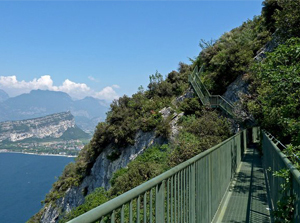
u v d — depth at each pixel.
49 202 48.12
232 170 8.80
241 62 26.84
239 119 22.28
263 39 28.84
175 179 3.00
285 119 8.91
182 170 3.31
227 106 24.58
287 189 3.38
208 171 4.86
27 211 135.88
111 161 34.75
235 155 10.05
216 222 5.21
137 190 2.03
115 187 19.38
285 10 14.19
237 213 5.77
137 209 2.08
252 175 9.79
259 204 6.40
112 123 36.72
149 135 30.81
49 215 45.34
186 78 39.16
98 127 38.84
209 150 4.86
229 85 28.17
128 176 18.27
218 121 22.81
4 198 161.50
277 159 4.60
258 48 28.53
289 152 4.47
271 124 12.11
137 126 32.59
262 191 7.59
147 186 2.21
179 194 3.12
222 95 28.31
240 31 38.19
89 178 39.72
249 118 21.78
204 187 4.48
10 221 117.62
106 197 21.28
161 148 24.84
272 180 5.75
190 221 3.58
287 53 8.88
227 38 37.00
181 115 28.72
